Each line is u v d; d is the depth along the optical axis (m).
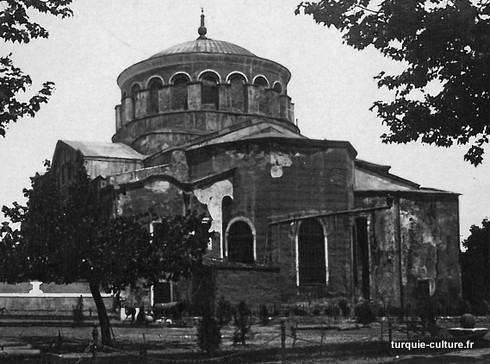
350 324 37.00
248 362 21.77
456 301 47.78
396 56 20.38
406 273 47.31
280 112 54.03
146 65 52.94
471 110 20.33
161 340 28.19
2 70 18.72
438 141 21.50
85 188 26.11
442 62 19.94
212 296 39.50
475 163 20.94
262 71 53.22
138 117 53.19
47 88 18.95
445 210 49.06
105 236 25.45
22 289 38.97
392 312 42.88
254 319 38.91
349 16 20.36
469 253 57.38
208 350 23.34
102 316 25.84
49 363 21.17
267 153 45.09
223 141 46.91
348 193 46.00
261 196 44.72
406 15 19.42
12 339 27.50
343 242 44.72
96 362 21.00
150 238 26.05
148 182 44.25
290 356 22.62
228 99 51.81
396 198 48.06
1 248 25.88
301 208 44.72
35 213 25.70
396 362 21.30
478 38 19.05
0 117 18.44
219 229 44.75
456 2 18.83
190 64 52.09
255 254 44.09
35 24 18.69
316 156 45.66
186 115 51.41
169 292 42.19
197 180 45.16
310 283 43.88
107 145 53.69
